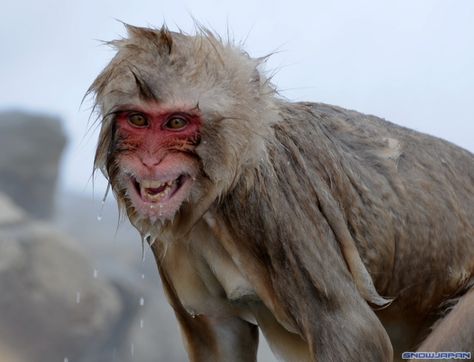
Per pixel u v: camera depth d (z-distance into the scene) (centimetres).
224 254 1115
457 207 1235
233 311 1174
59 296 3472
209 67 1073
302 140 1149
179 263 1144
